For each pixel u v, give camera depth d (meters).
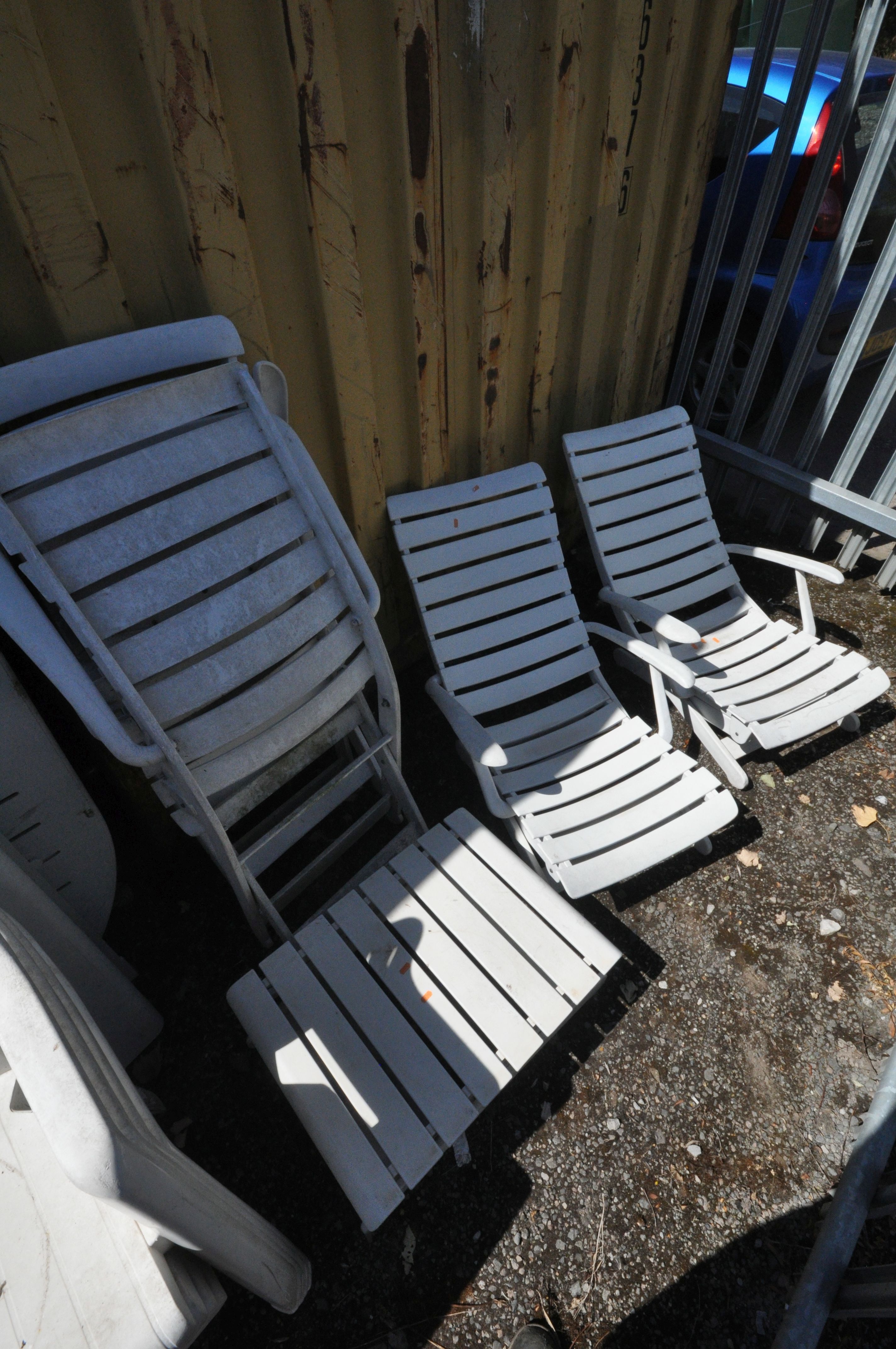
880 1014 2.00
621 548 2.83
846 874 2.33
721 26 2.46
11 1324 1.14
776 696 2.43
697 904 2.26
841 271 2.74
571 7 1.93
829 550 3.59
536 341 2.62
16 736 1.56
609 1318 1.53
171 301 1.61
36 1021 0.86
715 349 3.32
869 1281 1.41
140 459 1.43
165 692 1.47
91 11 1.22
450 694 2.19
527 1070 1.91
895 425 4.40
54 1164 1.31
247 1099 1.86
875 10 2.25
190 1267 1.27
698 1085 1.87
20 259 1.34
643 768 2.26
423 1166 1.39
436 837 1.93
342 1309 1.55
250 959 2.12
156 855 2.35
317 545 1.74
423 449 2.46
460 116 1.89
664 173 2.68
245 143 1.56
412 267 2.02
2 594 1.24
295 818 1.88
